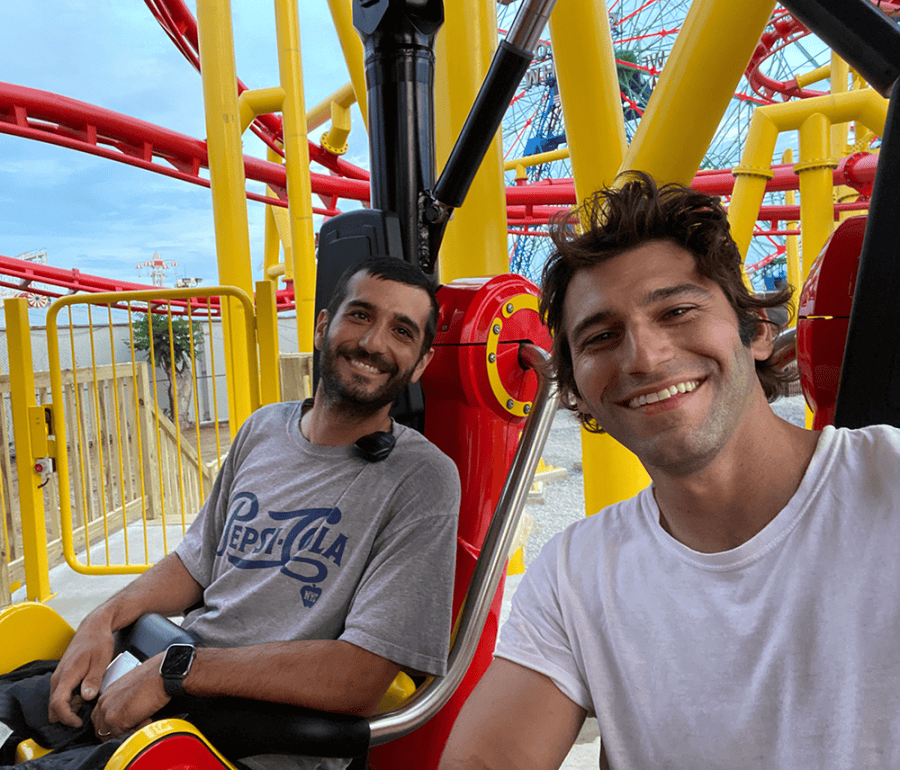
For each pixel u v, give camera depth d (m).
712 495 0.69
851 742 0.58
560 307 0.80
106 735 1.13
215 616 1.38
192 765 0.92
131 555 3.68
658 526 0.73
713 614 0.66
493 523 1.47
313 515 1.39
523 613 0.80
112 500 4.21
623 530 0.77
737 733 0.62
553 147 23.56
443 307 1.70
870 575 0.61
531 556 3.66
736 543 0.69
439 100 2.15
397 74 1.67
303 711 1.13
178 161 9.68
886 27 0.87
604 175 2.31
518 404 1.74
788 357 1.23
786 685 0.61
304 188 7.79
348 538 1.35
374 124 1.72
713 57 1.82
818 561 0.63
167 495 4.69
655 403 0.69
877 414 0.89
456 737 0.75
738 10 1.75
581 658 0.74
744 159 5.05
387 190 1.72
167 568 1.57
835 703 0.59
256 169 11.32
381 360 1.43
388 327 1.43
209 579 1.58
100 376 4.15
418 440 1.46
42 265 14.80
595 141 2.29
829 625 0.61
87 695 1.26
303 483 1.45
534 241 15.05
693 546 0.71
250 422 1.68
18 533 3.90
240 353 5.19
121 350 21.34
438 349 1.69
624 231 0.71
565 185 13.10
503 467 1.76
